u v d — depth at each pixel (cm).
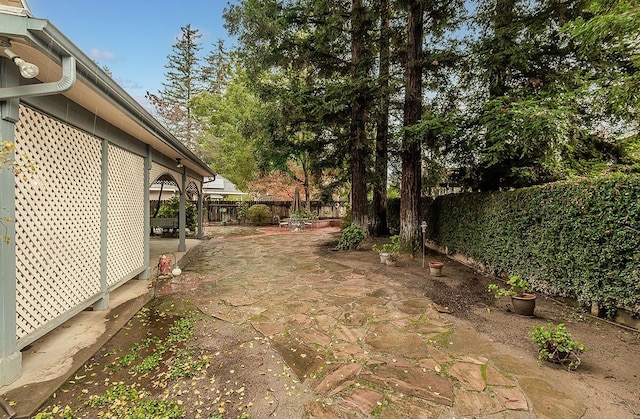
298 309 439
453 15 709
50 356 303
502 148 583
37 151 311
